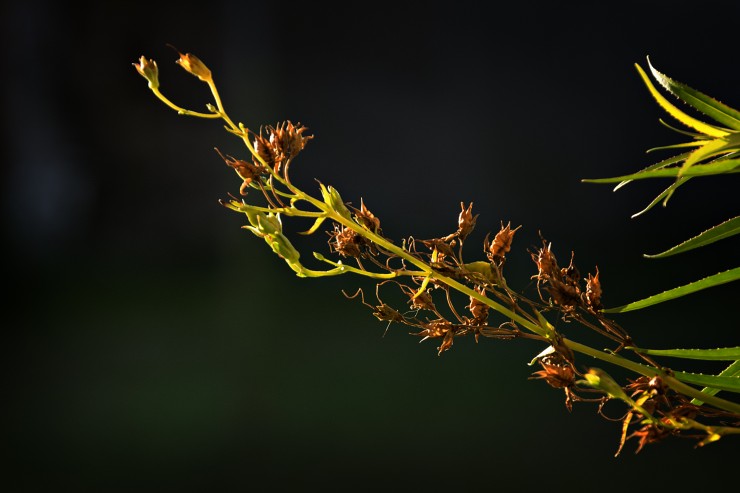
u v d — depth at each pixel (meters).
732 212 18.59
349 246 0.81
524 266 16.97
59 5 16.38
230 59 17.64
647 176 0.67
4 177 16.52
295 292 15.34
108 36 16.75
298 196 0.77
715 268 16.19
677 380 0.76
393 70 18.84
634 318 13.02
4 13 16.03
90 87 16.78
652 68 0.76
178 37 17.23
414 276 0.81
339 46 18.52
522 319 0.79
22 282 16.02
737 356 0.77
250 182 0.77
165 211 17.44
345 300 14.72
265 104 17.84
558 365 0.78
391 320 0.82
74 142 16.89
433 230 18.78
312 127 18.55
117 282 16.02
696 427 0.73
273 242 0.76
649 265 16.72
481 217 18.97
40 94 16.52
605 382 0.71
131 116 17.08
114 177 17.23
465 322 0.81
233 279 16.05
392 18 18.70
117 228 17.27
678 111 0.74
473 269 0.80
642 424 0.75
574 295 0.79
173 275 16.50
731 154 0.74
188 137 17.38
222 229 17.39
